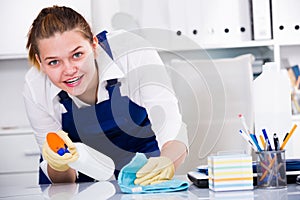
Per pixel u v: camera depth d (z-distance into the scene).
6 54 3.19
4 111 3.44
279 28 3.10
